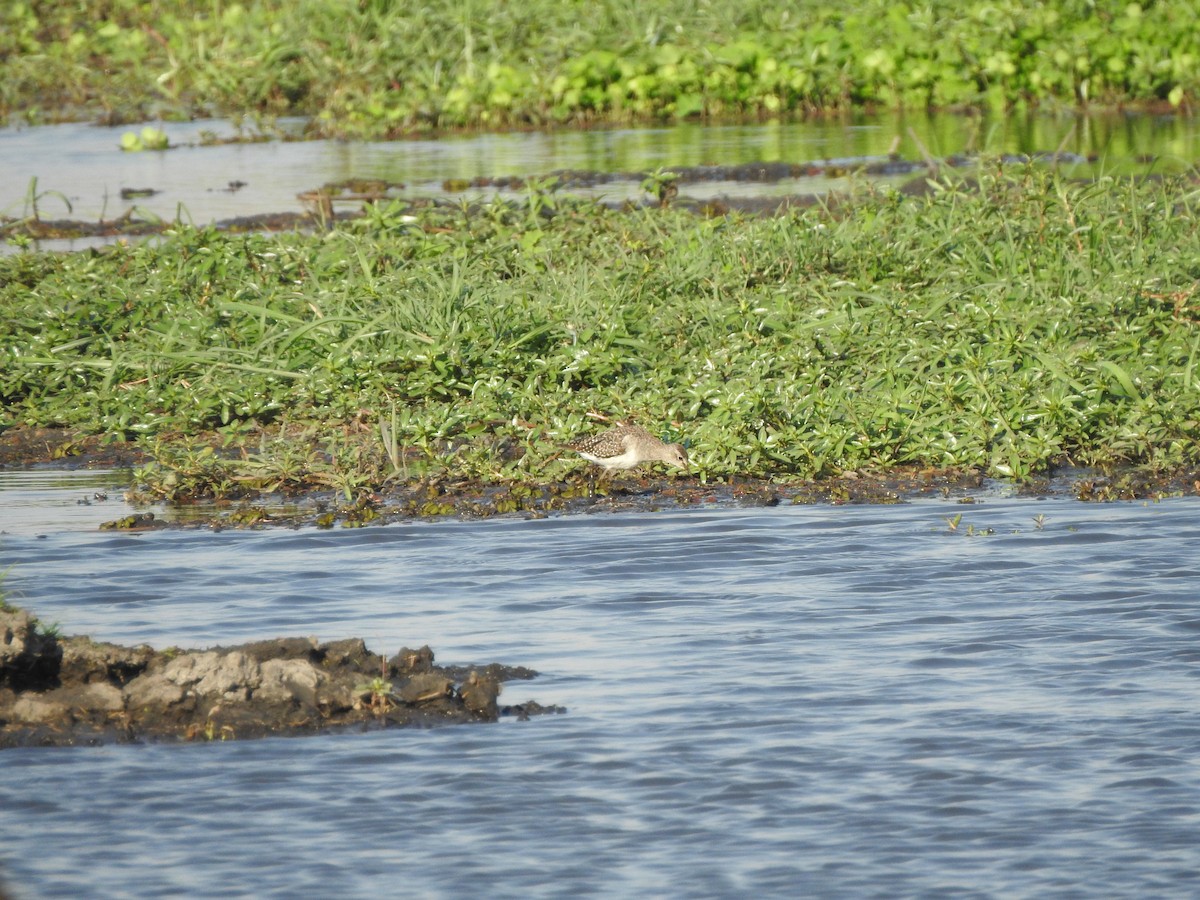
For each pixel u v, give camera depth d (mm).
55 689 34438
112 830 29000
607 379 55531
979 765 30656
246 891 26844
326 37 131875
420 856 27922
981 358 53062
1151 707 32938
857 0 127812
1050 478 49875
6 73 139125
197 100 132750
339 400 54406
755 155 99188
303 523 47062
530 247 66688
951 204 68312
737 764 30922
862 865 27328
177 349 59406
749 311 57250
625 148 105250
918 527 45312
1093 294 57188
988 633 37094
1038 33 113812
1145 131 101312
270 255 65938
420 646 36781
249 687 33969
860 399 51812
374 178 96562
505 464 50781
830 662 35625
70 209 86375
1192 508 46250
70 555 44000
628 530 45656
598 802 29688
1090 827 28391
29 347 59719
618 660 36000
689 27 126688
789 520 46281
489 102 120062
